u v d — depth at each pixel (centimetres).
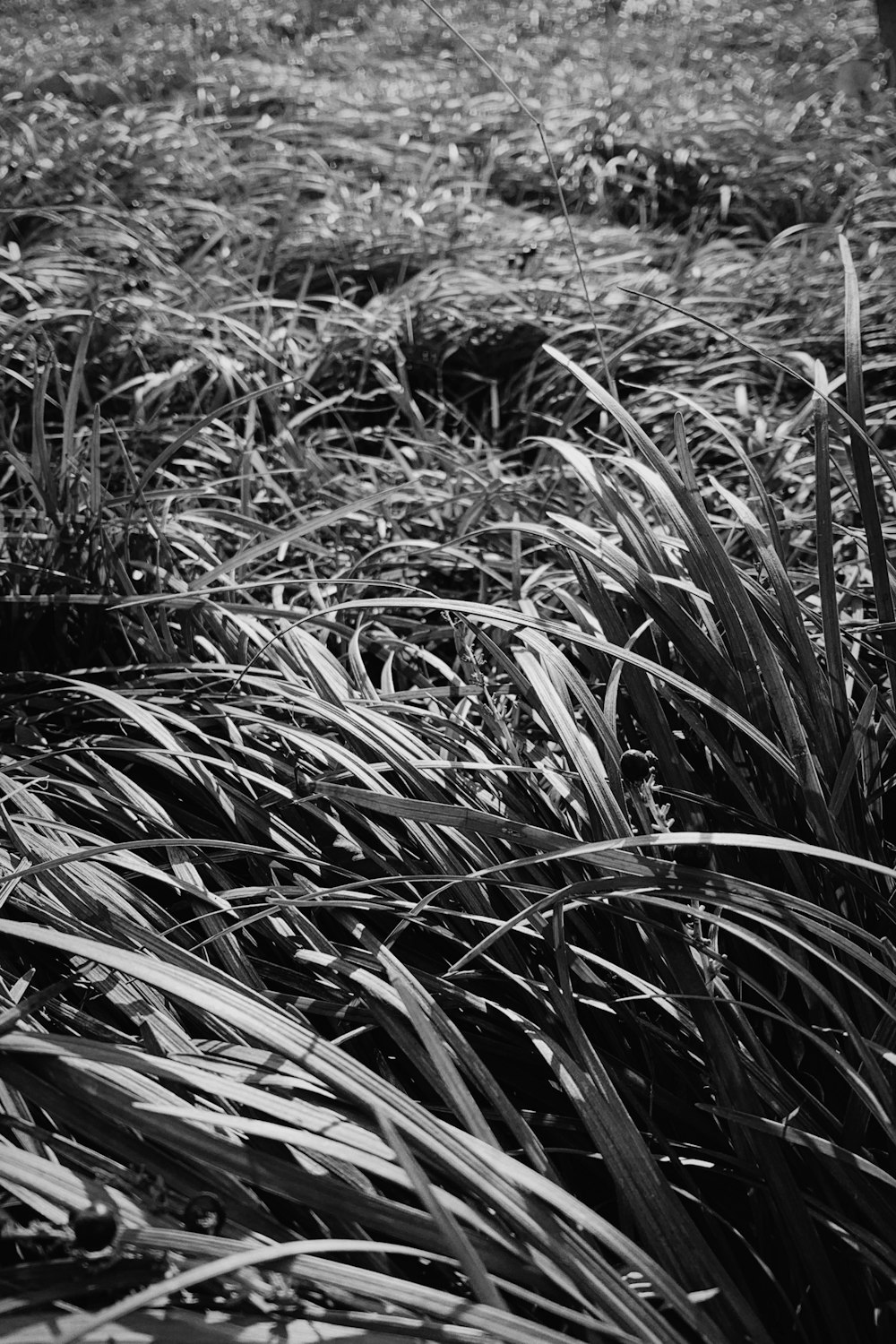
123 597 236
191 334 404
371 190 578
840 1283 123
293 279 485
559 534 182
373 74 834
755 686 155
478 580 288
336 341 412
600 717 158
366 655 253
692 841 117
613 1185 135
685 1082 139
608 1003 142
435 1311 96
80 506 271
